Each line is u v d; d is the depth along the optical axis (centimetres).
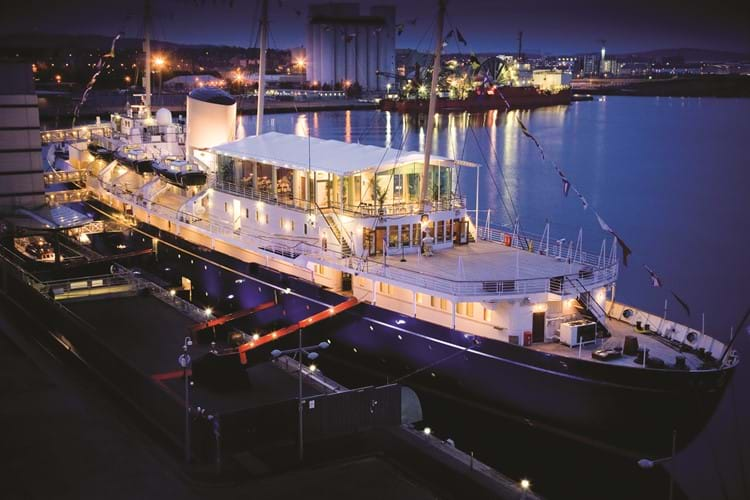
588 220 9775
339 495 3034
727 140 18200
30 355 4447
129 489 3025
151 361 4216
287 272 5038
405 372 4188
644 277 7456
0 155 7156
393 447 3441
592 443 3647
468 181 12275
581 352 3756
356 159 4775
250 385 3897
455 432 4053
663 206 10656
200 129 6462
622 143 17588
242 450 3328
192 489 3041
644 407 3491
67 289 5303
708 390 3491
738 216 10069
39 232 6775
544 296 3878
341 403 3512
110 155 7350
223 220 5672
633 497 3625
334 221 4638
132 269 6312
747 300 6738
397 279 4153
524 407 3753
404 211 4647
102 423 3575
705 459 4153
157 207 6294
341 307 4278
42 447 3338
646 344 3872
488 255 4594
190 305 5006
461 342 3850
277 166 5066
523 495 3067
